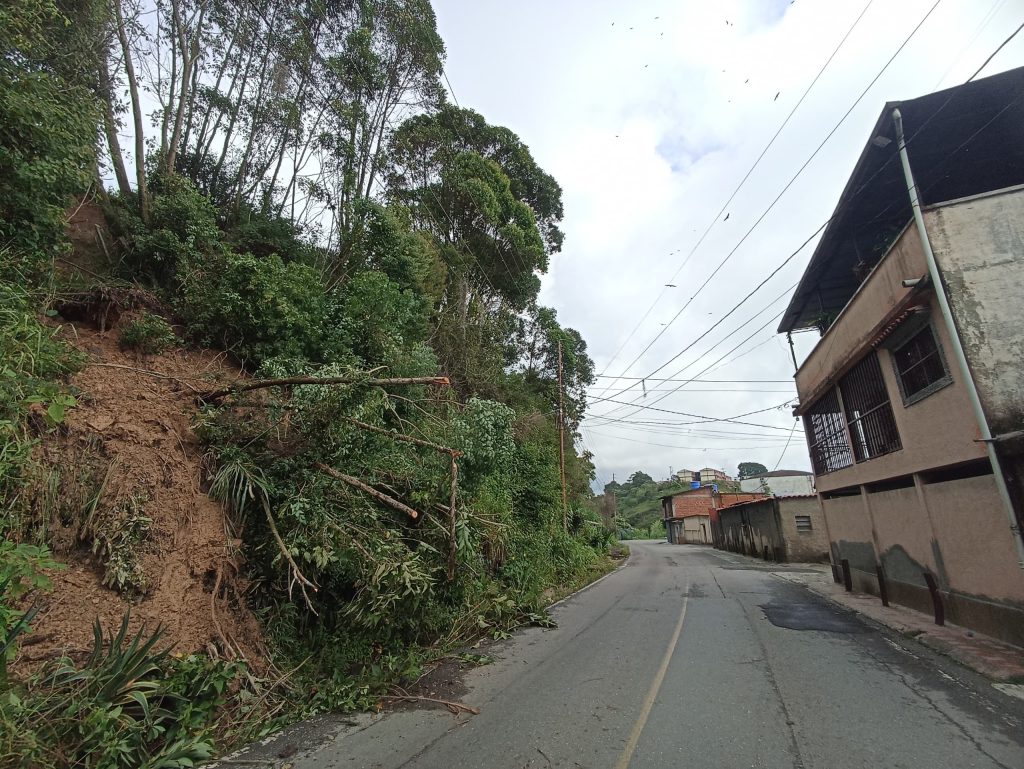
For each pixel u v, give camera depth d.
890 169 8.63
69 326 6.92
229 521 5.59
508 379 19.97
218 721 4.20
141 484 4.96
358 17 13.85
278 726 4.38
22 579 3.74
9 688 3.06
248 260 8.44
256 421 6.51
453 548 6.79
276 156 13.45
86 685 3.40
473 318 17.89
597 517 29.31
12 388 4.01
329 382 6.04
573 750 3.83
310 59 12.62
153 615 4.39
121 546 4.44
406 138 15.44
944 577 7.82
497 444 8.46
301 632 5.74
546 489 15.09
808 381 13.62
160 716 3.70
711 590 12.74
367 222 11.92
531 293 22.52
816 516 22.05
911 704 4.65
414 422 8.68
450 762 3.71
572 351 26.34
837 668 5.82
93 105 6.73
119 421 5.36
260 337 8.37
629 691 5.13
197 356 7.97
